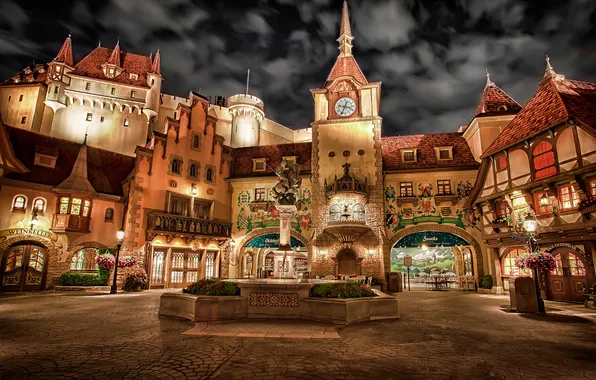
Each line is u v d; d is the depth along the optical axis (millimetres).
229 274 27703
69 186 22141
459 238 24781
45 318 10609
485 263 23719
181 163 26656
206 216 27734
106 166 26109
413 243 25469
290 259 12898
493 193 20594
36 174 21984
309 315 10477
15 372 5344
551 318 11414
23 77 41594
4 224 20047
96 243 22875
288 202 13453
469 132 26875
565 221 16141
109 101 40750
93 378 5109
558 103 17000
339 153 26734
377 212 25188
